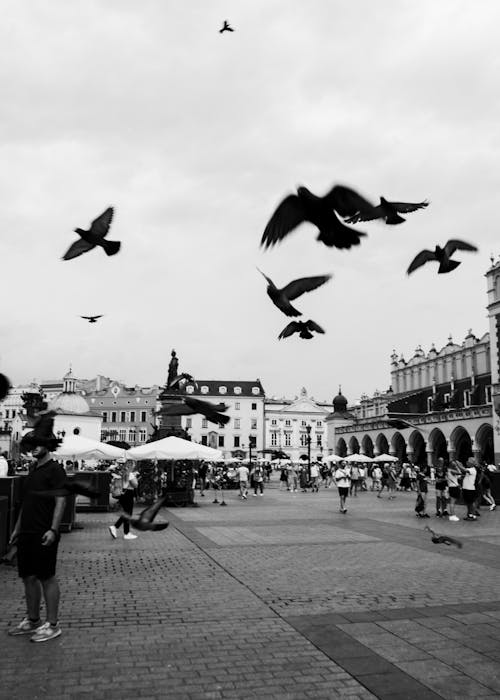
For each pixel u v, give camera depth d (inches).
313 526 738.2
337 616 309.9
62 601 342.6
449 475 808.3
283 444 4697.3
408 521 797.9
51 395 5339.6
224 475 1827.0
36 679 221.9
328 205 110.7
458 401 2792.8
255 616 310.3
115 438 4530.0
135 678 224.2
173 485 1071.0
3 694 207.9
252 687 217.0
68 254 219.0
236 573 428.8
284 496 1417.3
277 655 250.5
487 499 963.3
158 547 561.6
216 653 252.7
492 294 2266.2
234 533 668.7
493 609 324.2
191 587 381.4
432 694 211.2
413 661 243.1
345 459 1749.5
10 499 476.4
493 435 2228.1
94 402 4611.2
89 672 229.6
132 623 296.7
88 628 287.1
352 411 3981.3
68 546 567.8
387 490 1688.0
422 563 469.1
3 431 3336.6
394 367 3459.6
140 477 1117.1
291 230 117.9
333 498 1336.1
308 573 428.1
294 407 4761.3
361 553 520.7
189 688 215.5
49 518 270.1
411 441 2738.7
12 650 253.4
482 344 2689.5
